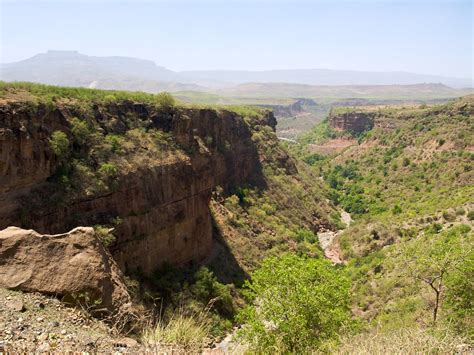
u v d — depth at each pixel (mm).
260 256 52000
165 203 37906
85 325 10797
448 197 68938
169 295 34281
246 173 70250
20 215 25672
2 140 25328
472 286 16641
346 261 58438
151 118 41594
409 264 21484
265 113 98312
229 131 65250
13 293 11312
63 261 12406
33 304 11086
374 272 43375
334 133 169125
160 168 37812
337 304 16766
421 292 27453
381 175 108312
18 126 26672
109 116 37250
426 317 20859
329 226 78688
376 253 51625
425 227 55062
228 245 49844
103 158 33125
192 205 42094
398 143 120375
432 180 90438
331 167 133625
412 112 132250
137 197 34688
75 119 32625
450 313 17625
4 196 25375
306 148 170875
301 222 71812
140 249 34500
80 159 31500
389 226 60969
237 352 11945
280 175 81875
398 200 87188
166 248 37969
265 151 83375
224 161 61344
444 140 102438
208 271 39188
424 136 112250
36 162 27641
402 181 98188
